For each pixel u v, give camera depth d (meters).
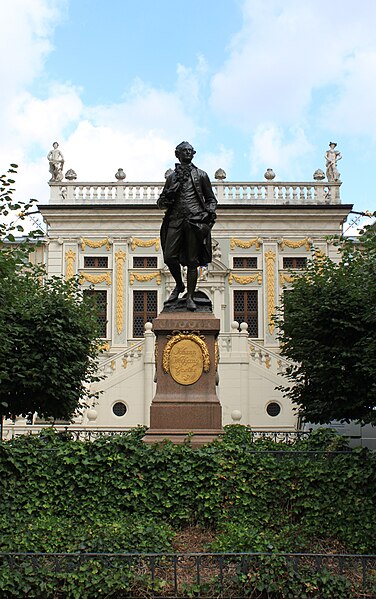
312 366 19.77
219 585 8.30
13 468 10.68
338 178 39.09
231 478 10.67
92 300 23.39
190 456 10.82
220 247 38.34
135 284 38.00
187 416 12.59
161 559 8.88
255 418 29.64
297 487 10.54
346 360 19.50
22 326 19.38
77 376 21.28
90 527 9.73
